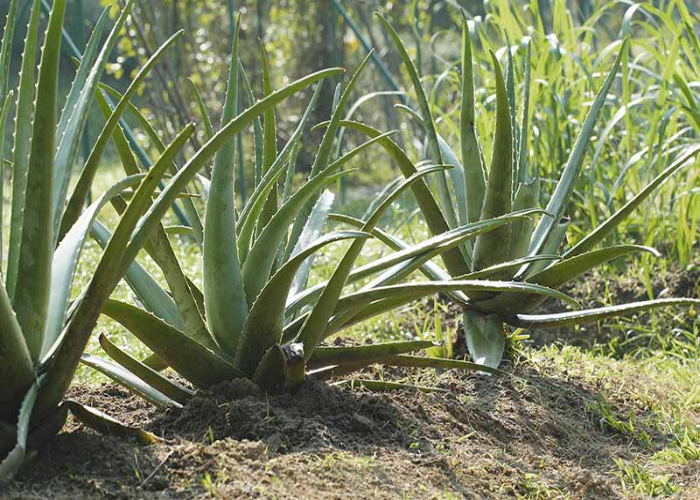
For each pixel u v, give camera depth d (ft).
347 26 34.14
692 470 9.04
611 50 16.66
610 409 10.57
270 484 6.56
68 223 7.43
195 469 6.68
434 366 8.99
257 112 6.59
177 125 28.58
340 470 7.05
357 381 9.14
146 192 6.25
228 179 7.96
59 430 6.95
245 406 7.68
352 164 34.17
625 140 16.85
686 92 15.11
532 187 10.89
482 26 17.04
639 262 16.38
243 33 33.35
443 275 11.34
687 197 16.31
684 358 12.92
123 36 27.76
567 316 10.55
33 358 6.57
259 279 8.38
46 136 6.12
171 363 7.99
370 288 8.66
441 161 11.57
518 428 9.40
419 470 7.55
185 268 17.57
